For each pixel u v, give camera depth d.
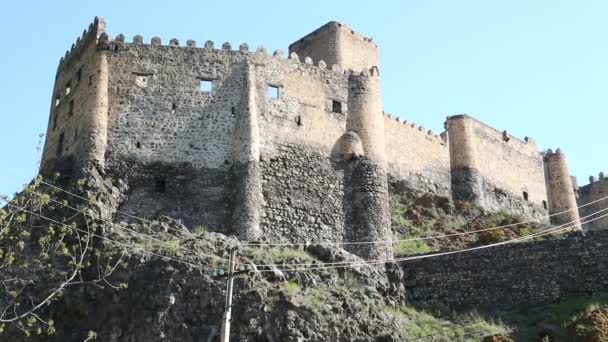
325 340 34.91
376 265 42.09
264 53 47.91
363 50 57.28
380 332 36.12
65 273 36.62
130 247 38.38
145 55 46.12
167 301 35.28
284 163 45.34
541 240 41.19
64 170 43.62
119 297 36.28
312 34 57.38
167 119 44.81
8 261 30.20
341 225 45.06
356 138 47.75
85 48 47.75
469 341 35.53
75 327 36.44
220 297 35.47
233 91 46.12
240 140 44.44
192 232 41.62
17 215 29.69
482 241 46.56
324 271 39.19
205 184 43.47
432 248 46.06
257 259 38.31
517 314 38.78
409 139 55.56
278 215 43.50
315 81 48.84
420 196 53.09
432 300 40.81
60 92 49.22
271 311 35.19
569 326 35.88
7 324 35.91
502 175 62.56
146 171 43.28
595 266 39.47
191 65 46.38
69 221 39.44
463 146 58.94
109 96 44.78
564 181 68.19
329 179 46.22
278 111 46.69
